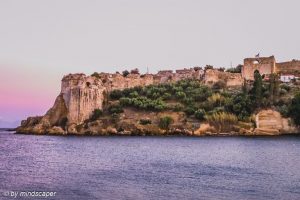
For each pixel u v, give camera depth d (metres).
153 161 64.06
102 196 37.28
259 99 122.81
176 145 92.94
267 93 126.69
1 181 44.00
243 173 50.78
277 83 127.31
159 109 131.25
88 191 39.34
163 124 125.38
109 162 62.81
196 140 105.88
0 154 75.69
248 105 123.56
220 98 130.38
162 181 45.28
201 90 139.25
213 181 45.28
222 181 45.25
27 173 50.44
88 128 131.25
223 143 96.19
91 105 136.50
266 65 153.38
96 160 65.62
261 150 79.00
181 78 158.75
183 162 62.62
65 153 77.31
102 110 138.00
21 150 84.19
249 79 153.12
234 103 126.81
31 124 152.62
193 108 129.25
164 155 72.81
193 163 61.31
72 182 44.06
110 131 127.44
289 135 117.56
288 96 128.75
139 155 73.06
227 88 144.75
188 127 123.25
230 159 65.94
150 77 159.25
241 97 126.19
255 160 63.84
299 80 144.38
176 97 139.12
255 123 120.69
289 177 47.44
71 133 131.62
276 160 63.31
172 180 45.94
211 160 64.88
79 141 107.62
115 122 130.38
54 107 143.00
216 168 55.47
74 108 135.88
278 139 106.19
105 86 147.62
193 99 135.88
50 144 99.62
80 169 54.59
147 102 134.62
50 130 137.38
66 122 137.62
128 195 37.91
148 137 118.50
